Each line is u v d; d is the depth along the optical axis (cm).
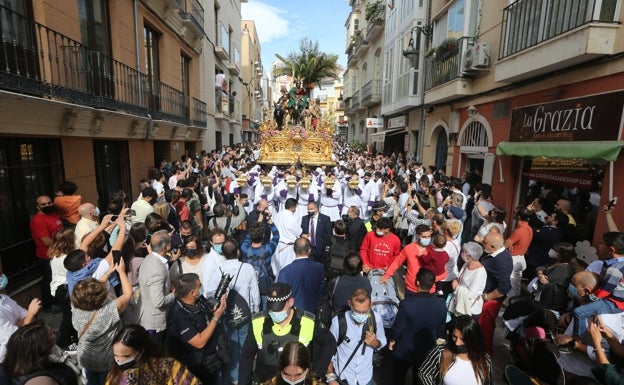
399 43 1482
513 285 479
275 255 539
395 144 1833
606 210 461
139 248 407
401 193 775
